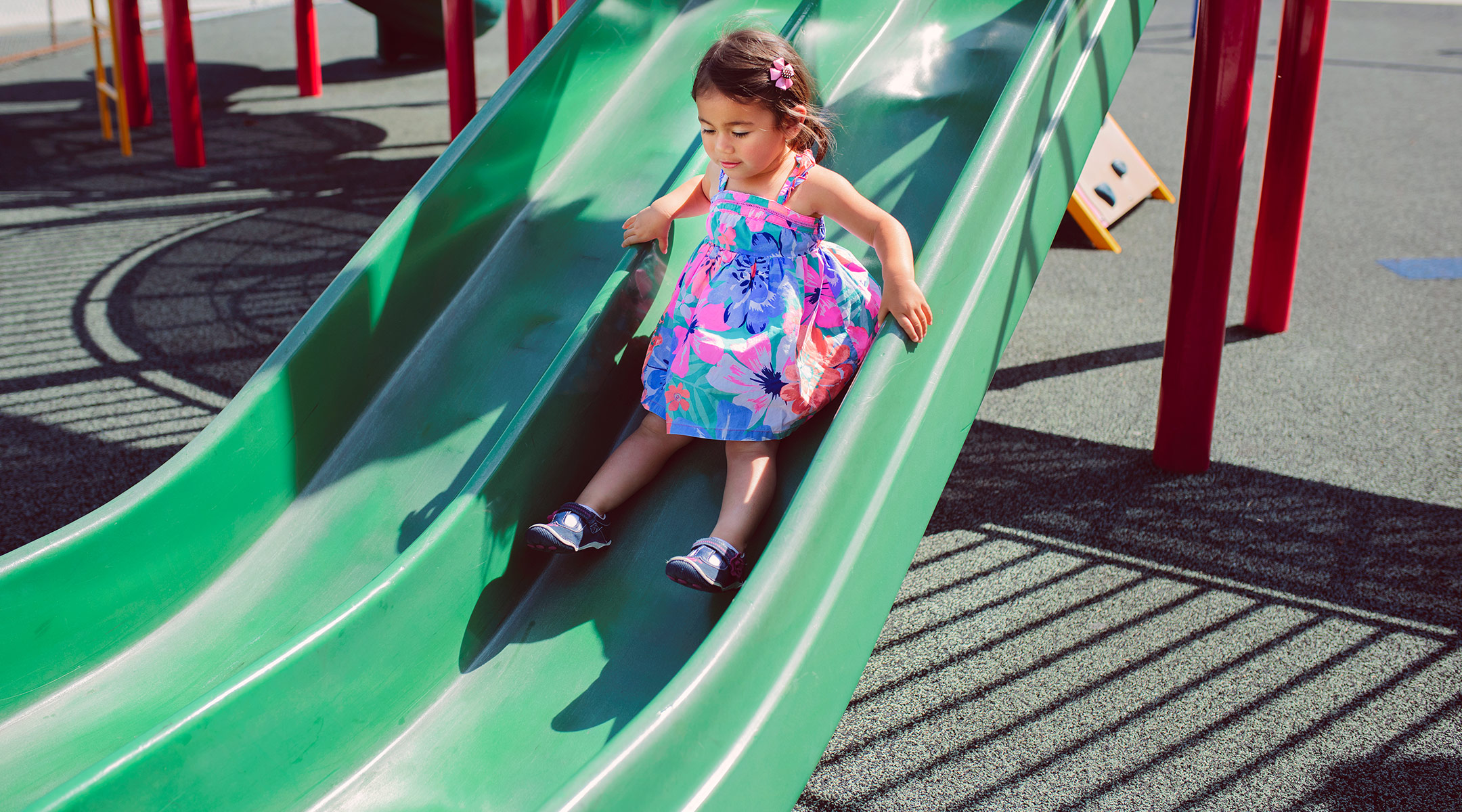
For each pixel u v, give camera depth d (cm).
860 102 287
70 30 1355
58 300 464
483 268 258
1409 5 1709
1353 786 198
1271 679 231
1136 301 486
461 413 232
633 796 134
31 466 319
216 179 675
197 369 395
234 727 159
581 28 277
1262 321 445
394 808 169
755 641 152
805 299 208
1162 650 241
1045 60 225
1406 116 907
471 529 193
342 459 228
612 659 190
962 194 203
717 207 213
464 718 183
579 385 219
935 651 243
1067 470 329
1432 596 261
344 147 761
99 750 177
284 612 202
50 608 187
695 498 213
